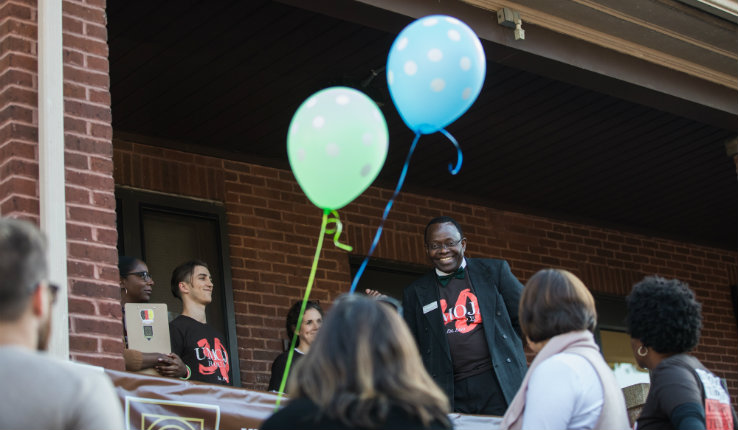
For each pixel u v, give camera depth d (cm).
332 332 234
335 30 634
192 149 795
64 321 420
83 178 450
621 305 1041
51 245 425
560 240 1009
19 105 446
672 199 991
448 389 525
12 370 209
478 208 962
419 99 404
